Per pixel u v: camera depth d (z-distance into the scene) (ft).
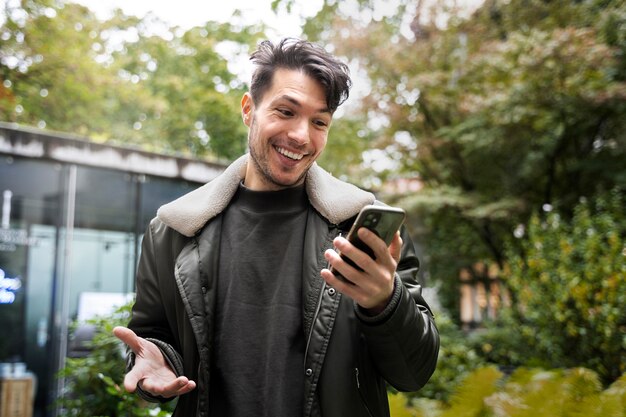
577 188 32.32
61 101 39.19
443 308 39.81
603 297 17.65
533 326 22.06
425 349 4.45
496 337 25.85
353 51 34.30
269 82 4.89
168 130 51.19
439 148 34.99
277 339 4.88
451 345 23.29
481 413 8.53
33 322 21.16
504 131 30.76
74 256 22.49
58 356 21.12
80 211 23.03
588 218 20.81
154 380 4.49
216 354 4.98
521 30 32.12
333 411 4.55
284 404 4.70
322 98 4.82
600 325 17.56
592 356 18.35
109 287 22.94
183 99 51.39
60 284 21.97
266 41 5.09
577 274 18.85
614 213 22.61
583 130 30.22
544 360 19.48
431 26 34.53
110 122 45.96
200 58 53.16
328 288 4.84
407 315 4.17
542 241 21.25
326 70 4.78
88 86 38.52
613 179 29.35
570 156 32.32
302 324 4.93
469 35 34.24
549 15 32.07
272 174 4.95
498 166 34.35
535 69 27.17
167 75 51.88
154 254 5.52
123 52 50.80
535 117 29.27
